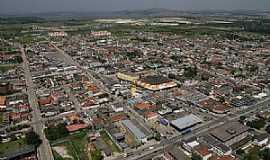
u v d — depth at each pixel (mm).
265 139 157625
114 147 154250
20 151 143875
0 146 156250
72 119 190000
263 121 181375
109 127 176250
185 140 157625
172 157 143125
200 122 185375
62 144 157625
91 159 141375
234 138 162625
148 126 181750
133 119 192375
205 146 151875
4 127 180750
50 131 165125
